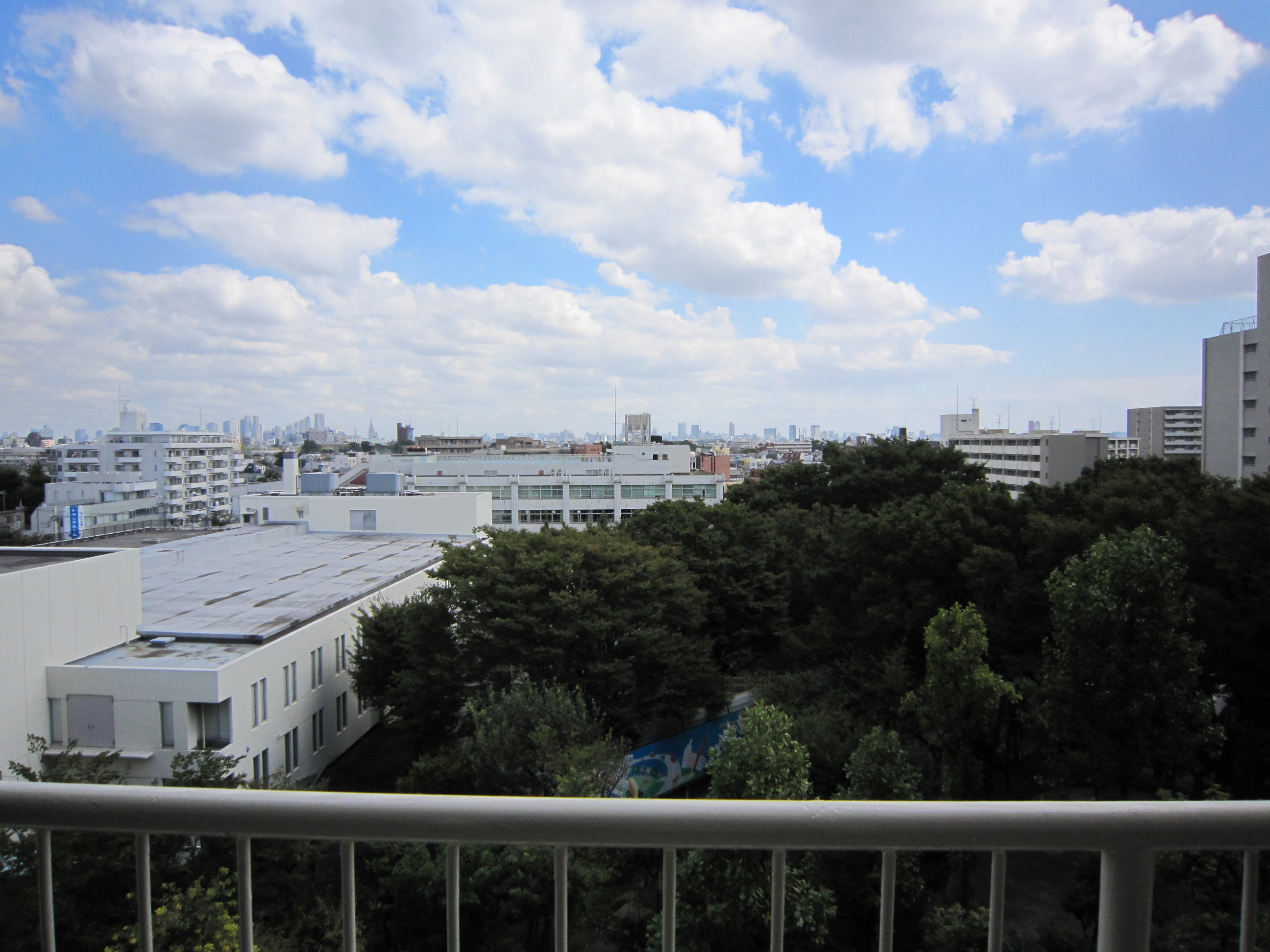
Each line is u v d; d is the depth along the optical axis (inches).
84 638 829.8
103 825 70.9
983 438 4082.2
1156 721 595.2
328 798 69.1
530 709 703.1
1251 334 1840.6
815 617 1046.4
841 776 710.5
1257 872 68.0
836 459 1699.1
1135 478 1053.8
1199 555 730.2
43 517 2807.6
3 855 223.6
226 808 69.7
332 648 1073.5
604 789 659.4
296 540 1814.7
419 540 1820.9
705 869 417.7
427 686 898.7
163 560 1480.1
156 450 3828.7
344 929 68.0
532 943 423.5
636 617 914.1
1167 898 328.2
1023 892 492.7
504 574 898.1
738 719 936.9
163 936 286.8
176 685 778.8
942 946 445.4
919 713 675.4
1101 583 602.2
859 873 456.4
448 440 6333.7
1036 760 868.6
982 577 852.6
